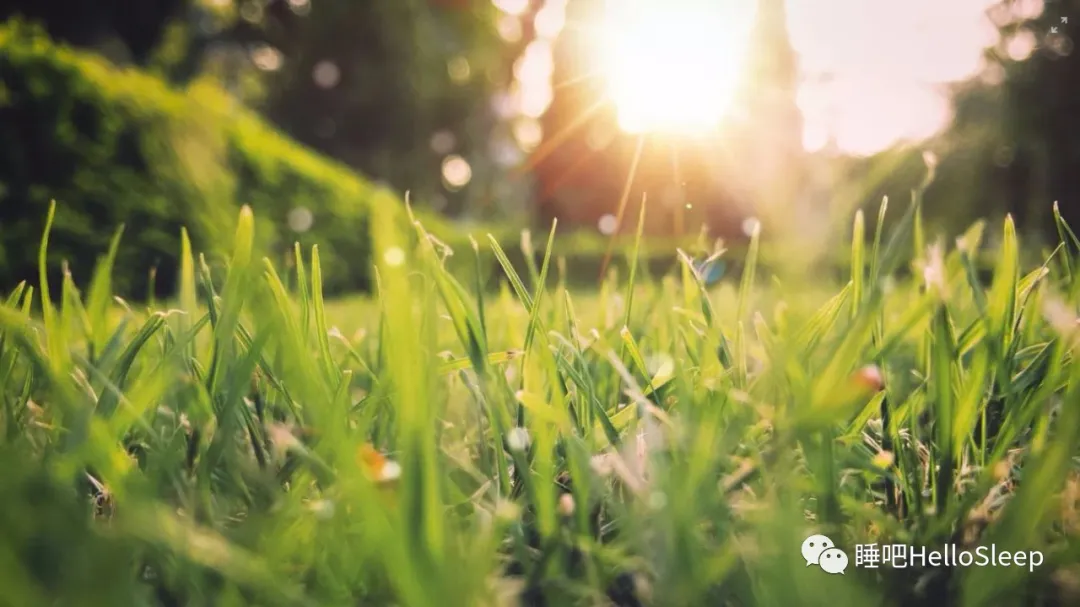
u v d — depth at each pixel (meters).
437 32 8.34
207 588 0.17
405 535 0.15
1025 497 0.17
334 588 0.17
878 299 0.20
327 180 3.38
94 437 0.20
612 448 0.25
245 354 0.28
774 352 0.24
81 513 0.18
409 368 0.15
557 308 0.41
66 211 1.98
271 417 0.29
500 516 0.17
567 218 7.64
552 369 0.25
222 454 0.24
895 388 0.35
